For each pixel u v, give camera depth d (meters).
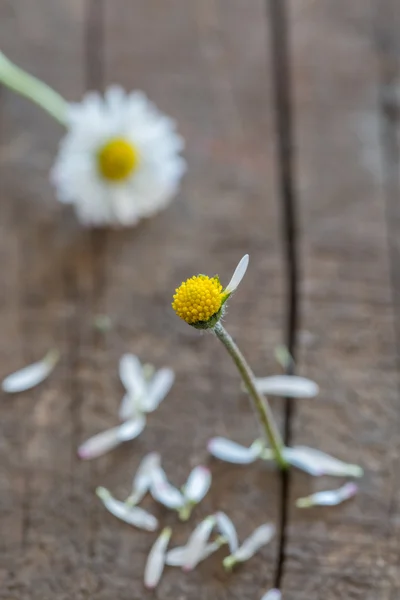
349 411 0.26
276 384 0.26
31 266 0.27
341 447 0.25
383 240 0.27
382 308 0.27
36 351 0.26
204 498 0.25
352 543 0.25
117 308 0.27
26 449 0.25
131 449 0.25
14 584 0.24
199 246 0.27
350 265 0.27
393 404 0.26
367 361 0.26
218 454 0.25
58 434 0.26
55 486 0.25
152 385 0.26
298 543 0.25
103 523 0.25
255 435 0.26
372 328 0.26
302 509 0.25
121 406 0.26
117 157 0.27
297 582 0.24
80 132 0.27
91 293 0.27
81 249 0.27
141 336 0.26
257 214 0.27
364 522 0.25
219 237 0.27
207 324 0.22
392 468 0.25
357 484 0.25
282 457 0.25
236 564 0.24
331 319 0.26
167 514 0.25
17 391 0.26
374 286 0.27
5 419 0.26
